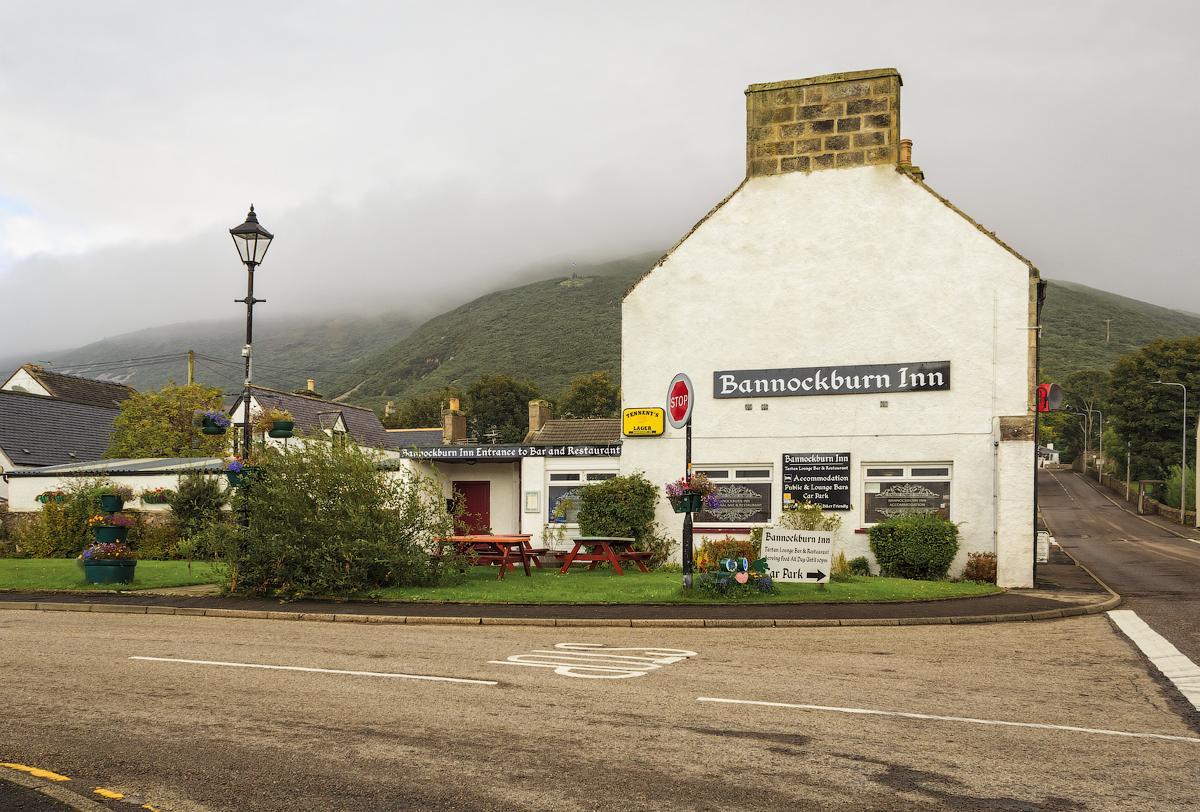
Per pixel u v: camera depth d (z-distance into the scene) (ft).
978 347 75.66
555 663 37.04
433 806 20.22
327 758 23.62
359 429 168.45
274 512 59.72
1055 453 513.86
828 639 45.03
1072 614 56.13
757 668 36.40
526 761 23.39
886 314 78.02
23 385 178.40
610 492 81.41
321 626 48.91
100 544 65.36
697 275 83.10
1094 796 21.13
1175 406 325.62
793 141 81.61
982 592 63.31
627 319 84.53
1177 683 34.40
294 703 29.55
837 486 78.02
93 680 33.04
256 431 66.39
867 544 76.89
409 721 27.30
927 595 60.03
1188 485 261.65
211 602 56.85
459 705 29.35
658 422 82.89
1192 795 21.31
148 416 155.02
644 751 24.29
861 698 30.91
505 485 96.48
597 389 322.14
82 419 145.48
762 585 59.47
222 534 60.44
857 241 79.25
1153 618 54.95
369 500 61.46
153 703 29.50
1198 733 26.96
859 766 23.12
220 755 23.88
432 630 47.50
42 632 44.98
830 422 78.69
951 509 75.46
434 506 65.67
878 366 77.77
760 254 81.66
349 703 29.58
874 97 79.92
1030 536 69.67
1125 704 30.76
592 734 25.94
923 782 21.94
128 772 22.53
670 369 83.15
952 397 75.97
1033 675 35.73
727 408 81.30
